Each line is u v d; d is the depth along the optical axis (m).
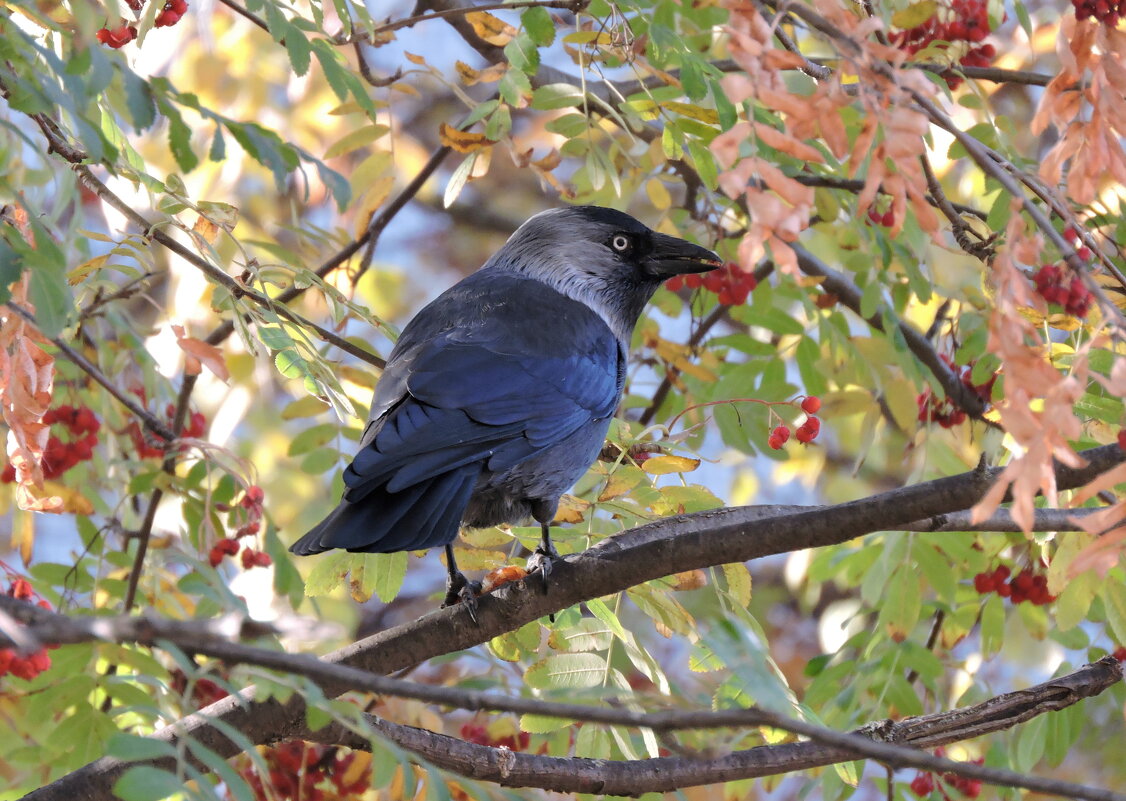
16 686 8.70
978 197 13.99
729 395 12.76
